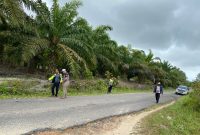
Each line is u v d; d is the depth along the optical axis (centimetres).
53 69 2297
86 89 2425
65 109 1258
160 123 1292
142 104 1948
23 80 1706
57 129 905
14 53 2089
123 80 4184
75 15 2356
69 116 1116
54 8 2291
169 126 1304
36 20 2109
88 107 1413
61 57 2233
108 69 3578
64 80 1664
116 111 1421
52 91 1703
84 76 2733
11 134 771
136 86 4103
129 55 4403
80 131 936
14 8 1582
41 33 2278
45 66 2461
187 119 1694
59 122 991
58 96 1720
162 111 1717
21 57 2006
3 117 948
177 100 2883
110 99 1952
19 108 1137
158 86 2217
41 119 995
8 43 2112
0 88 1506
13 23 1681
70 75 2550
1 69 2206
